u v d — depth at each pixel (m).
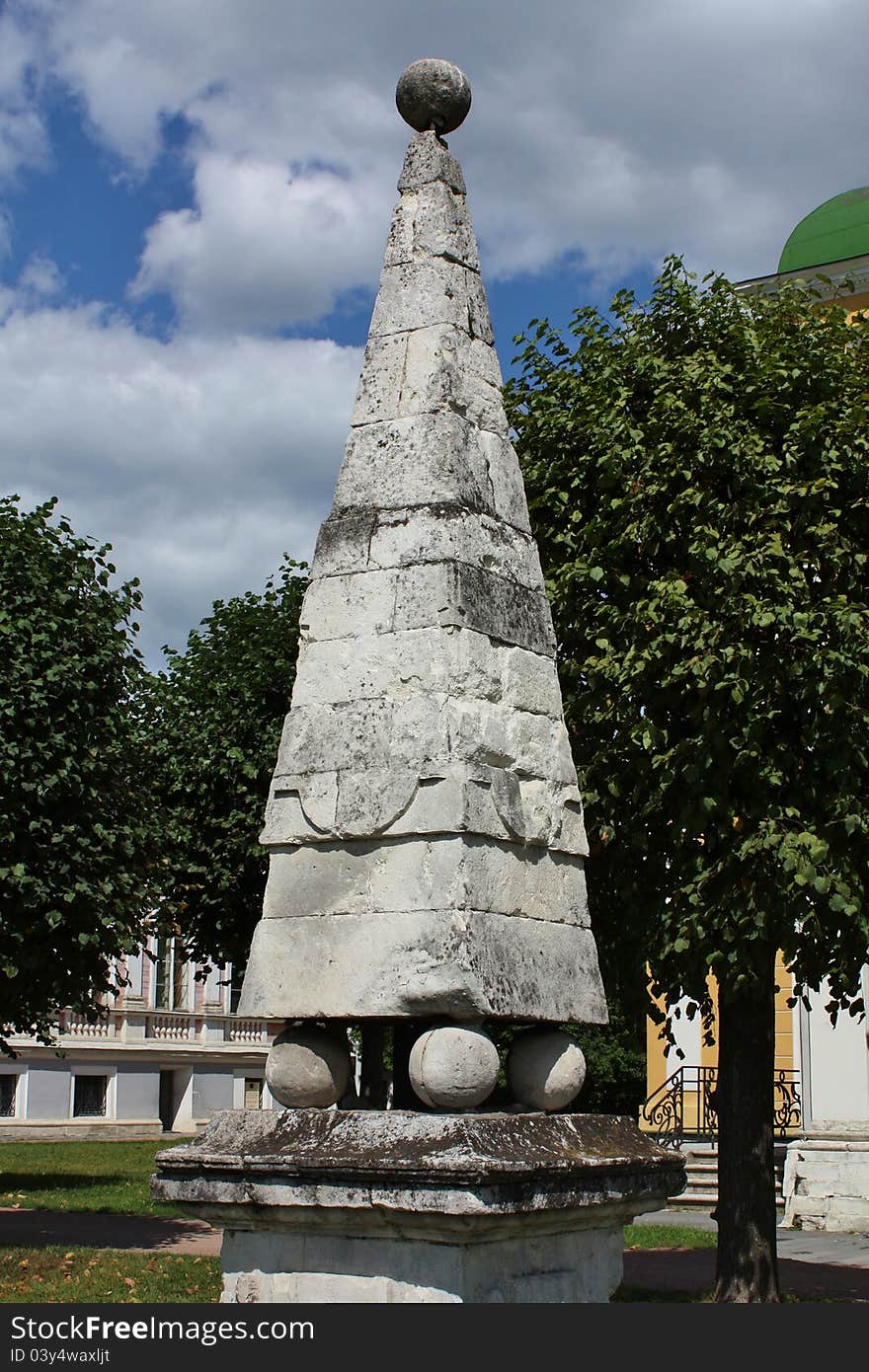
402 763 5.64
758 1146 11.99
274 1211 5.29
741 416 11.85
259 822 19.25
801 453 11.50
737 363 12.24
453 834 5.52
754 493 11.45
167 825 17.08
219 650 20.31
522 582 6.27
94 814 15.06
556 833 6.01
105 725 15.35
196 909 19.95
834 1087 19.89
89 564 15.90
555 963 5.84
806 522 11.44
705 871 11.00
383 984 5.47
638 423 12.02
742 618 10.91
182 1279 12.45
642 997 12.02
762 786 11.05
